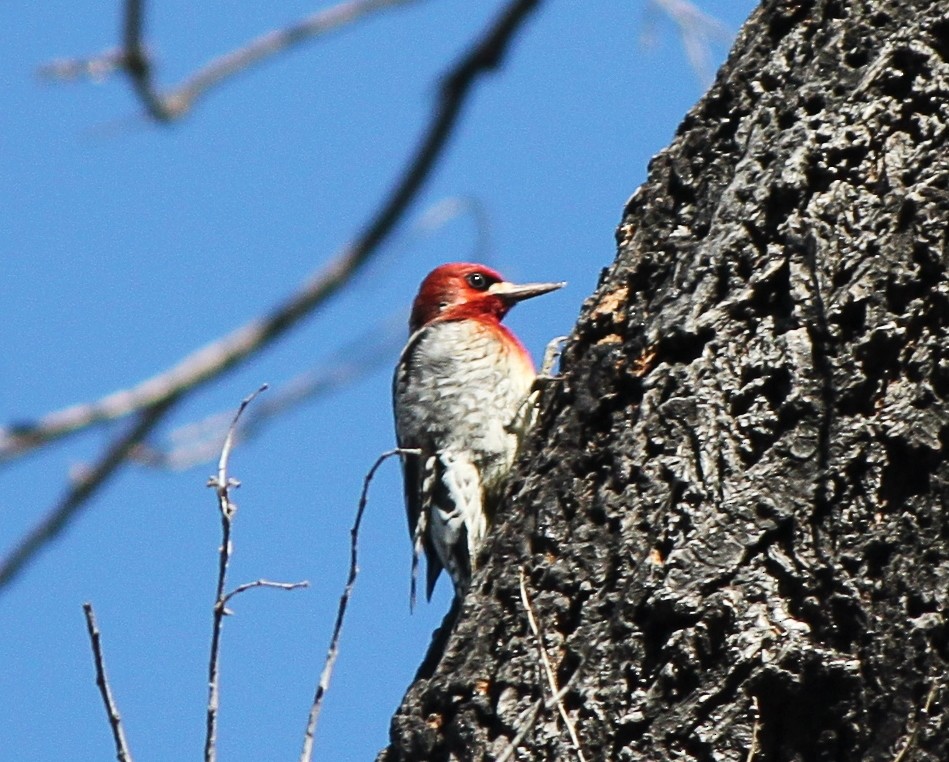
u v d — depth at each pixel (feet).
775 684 27.71
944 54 31.40
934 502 27.96
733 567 28.60
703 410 30.25
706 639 28.30
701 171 33.78
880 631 27.43
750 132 33.04
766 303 30.81
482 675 30.60
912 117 31.07
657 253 33.53
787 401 29.50
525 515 32.04
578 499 31.42
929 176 30.22
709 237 31.96
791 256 30.60
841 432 28.89
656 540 29.55
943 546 27.63
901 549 27.84
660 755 27.89
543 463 32.50
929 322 29.19
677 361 31.40
